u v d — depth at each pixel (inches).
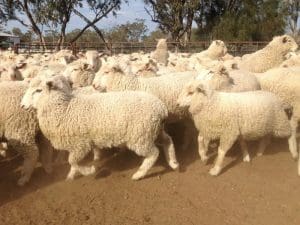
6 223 61.9
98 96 73.3
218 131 75.8
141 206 65.9
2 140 77.5
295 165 78.5
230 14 427.8
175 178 74.6
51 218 63.0
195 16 448.5
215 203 66.1
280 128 78.3
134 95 72.7
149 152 72.6
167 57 183.9
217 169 75.4
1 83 77.1
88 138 72.2
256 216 62.2
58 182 74.5
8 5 405.1
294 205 64.6
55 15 393.1
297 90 87.0
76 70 103.3
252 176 74.4
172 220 61.8
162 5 432.5
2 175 78.3
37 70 109.9
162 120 73.8
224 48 148.1
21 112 73.4
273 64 123.6
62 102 70.9
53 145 73.6
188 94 76.3
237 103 75.4
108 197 68.8
